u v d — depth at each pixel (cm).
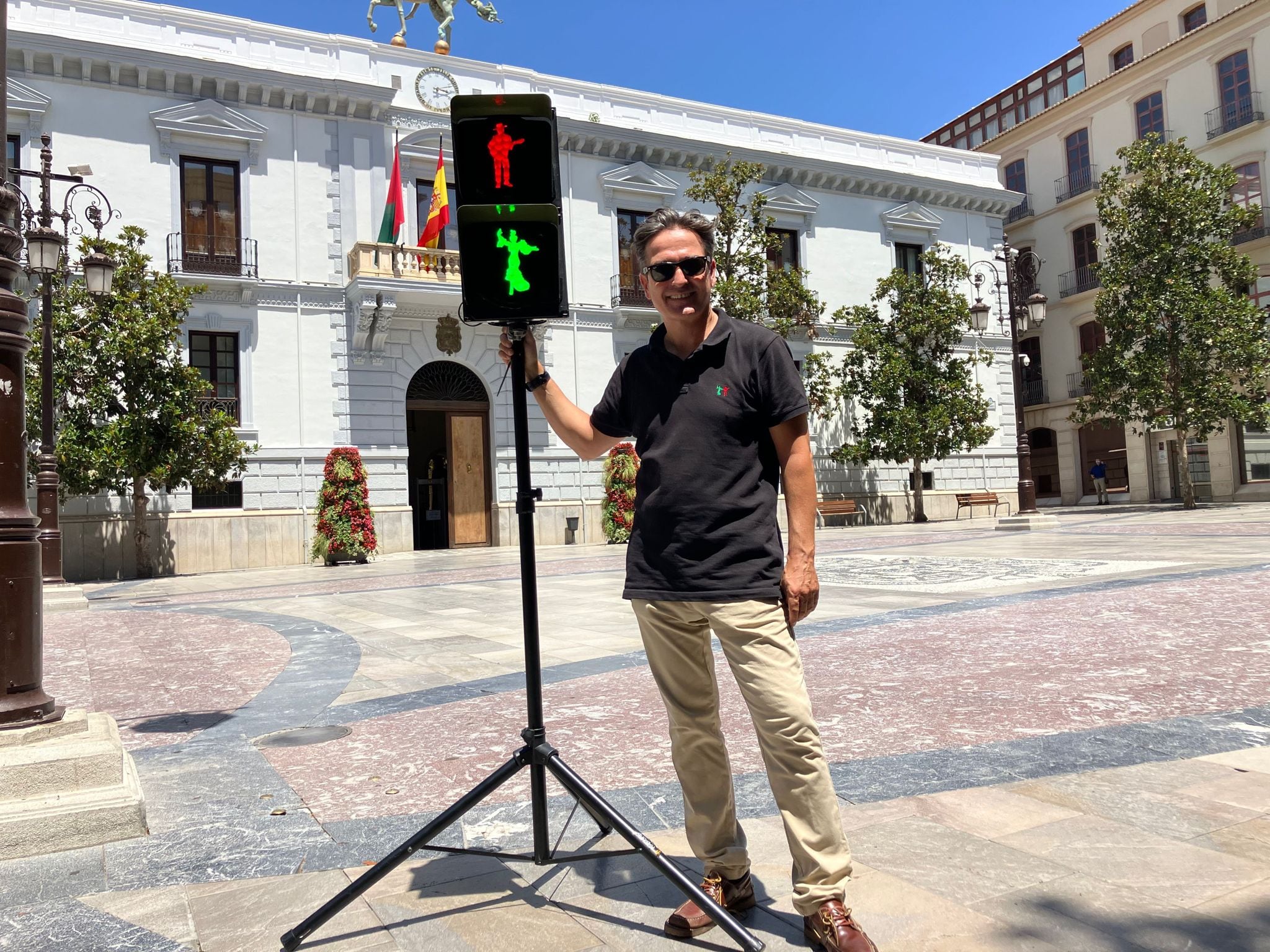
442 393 2102
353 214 1988
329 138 1980
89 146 1752
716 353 211
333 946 203
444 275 1995
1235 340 2262
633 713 419
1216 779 286
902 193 2748
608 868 243
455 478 2102
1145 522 1822
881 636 598
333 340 1947
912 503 2672
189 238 1847
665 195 2377
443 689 496
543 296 214
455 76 2136
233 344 1886
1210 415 2294
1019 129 3372
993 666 486
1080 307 3166
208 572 1770
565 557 1653
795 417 207
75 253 1700
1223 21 2667
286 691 512
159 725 439
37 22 1731
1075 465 3209
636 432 223
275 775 344
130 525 1722
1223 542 1204
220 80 1853
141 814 283
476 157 211
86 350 1505
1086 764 308
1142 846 236
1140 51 3036
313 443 1916
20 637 304
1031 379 3388
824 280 2617
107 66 1766
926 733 361
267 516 1847
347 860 256
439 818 212
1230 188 2362
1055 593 771
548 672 531
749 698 200
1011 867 227
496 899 225
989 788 288
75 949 206
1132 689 417
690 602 203
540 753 218
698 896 195
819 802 194
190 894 236
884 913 206
